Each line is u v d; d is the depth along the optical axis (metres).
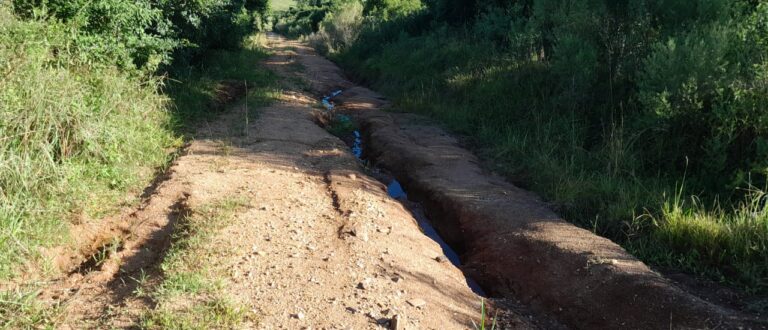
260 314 3.60
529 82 9.85
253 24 26.67
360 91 14.96
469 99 10.79
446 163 7.62
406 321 3.68
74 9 7.17
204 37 14.00
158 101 8.37
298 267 4.32
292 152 7.89
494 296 4.82
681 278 4.52
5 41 5.69
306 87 15.18
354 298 3.92
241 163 7.09
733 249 4.59
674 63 6.42
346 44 26.41
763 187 5.36
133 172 6.23
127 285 4.07
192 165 6.78
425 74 13.50
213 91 11.47
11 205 4.51
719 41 6.21
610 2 8.43
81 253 4.66
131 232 4.91
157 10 9.01
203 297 3.72
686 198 5.64
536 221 5.56
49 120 5.36
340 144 8.71
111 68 7.38
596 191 6.19
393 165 8.03
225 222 4.98
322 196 6.20
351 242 4.86
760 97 5.75
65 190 5.09
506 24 12.74
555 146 7.59
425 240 5.53
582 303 4.29
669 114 6.29
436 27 17.33
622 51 8.36
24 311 3.52
